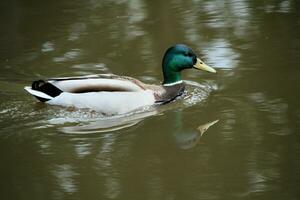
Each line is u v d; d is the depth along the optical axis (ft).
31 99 45.75
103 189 32.50
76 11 69.41
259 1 70.54
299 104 42.78
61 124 41.81
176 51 47.32
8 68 52.60
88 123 42.16
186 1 71.97
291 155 35.50
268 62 51.39
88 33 61.26
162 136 39.52
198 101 45.62
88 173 34.35
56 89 44.14
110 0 74.13
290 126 39.42
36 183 33.37
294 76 48.03
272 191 31.58
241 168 34.30
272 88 46.03
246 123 40.55
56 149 37.63
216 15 65.51
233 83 47.73
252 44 55.98
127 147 37.83
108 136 39.73
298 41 55.98
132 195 31.63
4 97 46.24
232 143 37.68
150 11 68.23
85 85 43.73
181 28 61.52
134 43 57.62
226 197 31.09
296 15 63.93
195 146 37.73
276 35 58.03
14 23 65.51
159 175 33.88
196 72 52.13
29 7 71.72
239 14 65.62
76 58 54.44
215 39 57.77
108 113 43.45
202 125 41.09
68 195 31.91
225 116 42.09
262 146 36.91
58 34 61.31
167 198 31.12
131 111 44.04
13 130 40.75
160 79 49.44
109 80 44.27
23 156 36.68
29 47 57.98
